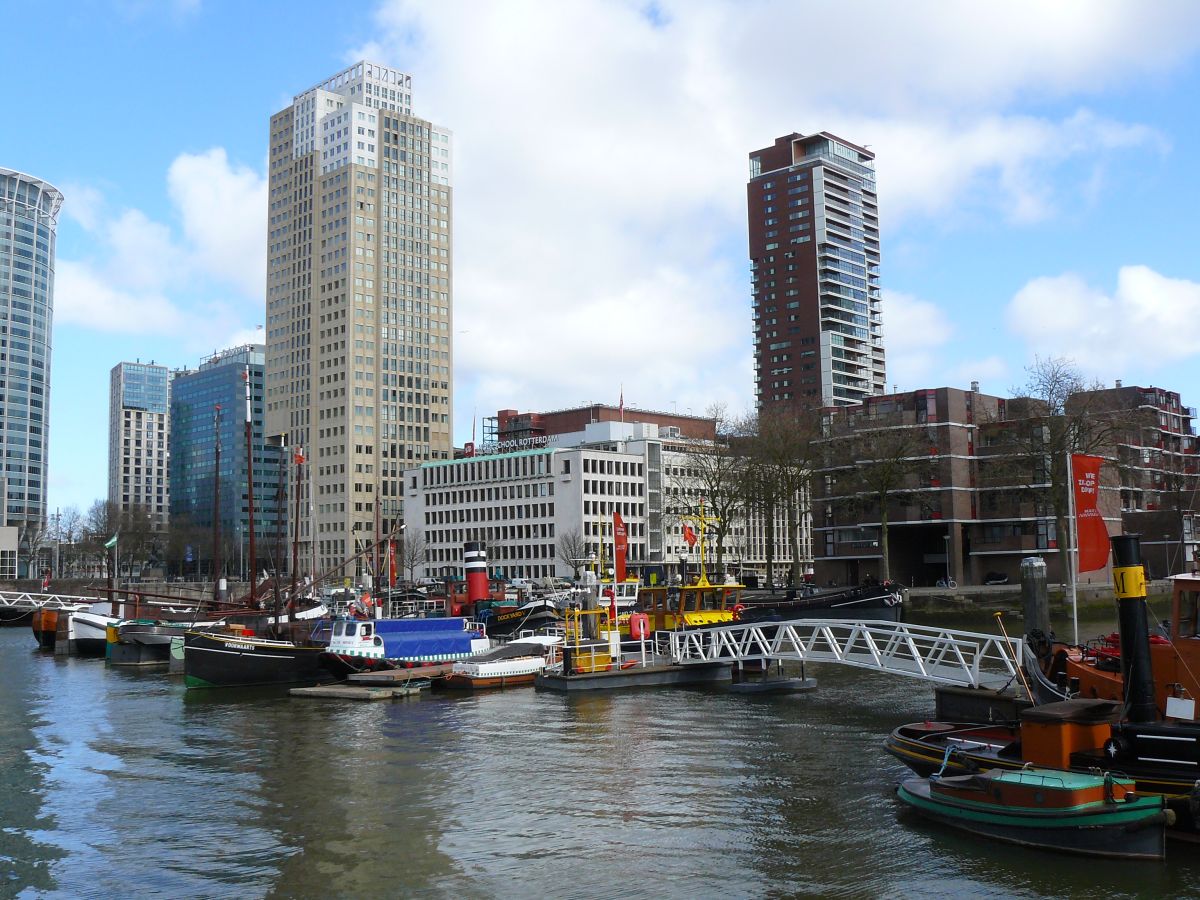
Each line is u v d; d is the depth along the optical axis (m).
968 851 24.59
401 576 179.50
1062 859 23.72
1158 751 24.02
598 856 25.31
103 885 24.16
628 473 193.25
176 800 32.19
